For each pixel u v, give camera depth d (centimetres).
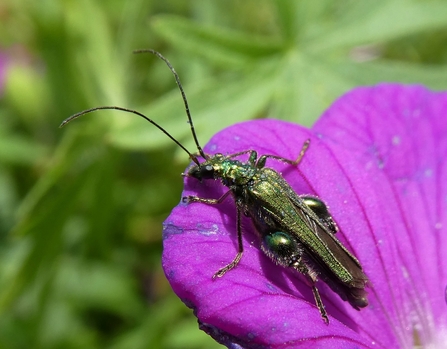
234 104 7
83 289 9
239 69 7
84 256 9
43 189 7
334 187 6
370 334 5
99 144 8
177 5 10
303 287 5
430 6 7
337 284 5
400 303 6
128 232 9
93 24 9
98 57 8
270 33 9
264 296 5
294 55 7
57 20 8
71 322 8
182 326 8
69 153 7
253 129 6
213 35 7
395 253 6
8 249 9
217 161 5
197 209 5
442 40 9
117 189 9
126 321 9
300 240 5
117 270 9
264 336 5
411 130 6
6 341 8
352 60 7
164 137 7
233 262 5
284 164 6
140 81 9
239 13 10
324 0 7
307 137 6
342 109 6
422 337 6
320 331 5
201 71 9
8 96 9
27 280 7
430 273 6
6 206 9
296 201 5
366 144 6
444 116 6
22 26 10
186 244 5
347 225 6
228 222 5
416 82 7
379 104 6
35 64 10
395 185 6
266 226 5
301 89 7
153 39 9
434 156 6
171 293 8
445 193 6
